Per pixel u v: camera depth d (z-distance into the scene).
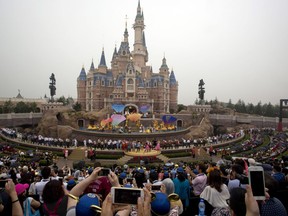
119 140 64.00
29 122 92.94
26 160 40.53
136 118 79.31
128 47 137.62
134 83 117.69
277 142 61.78
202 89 118.88
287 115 158.75
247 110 172.88
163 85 127.38
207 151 57.00
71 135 75.00
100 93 122.25
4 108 115.56
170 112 125.88
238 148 57.41
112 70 138.62
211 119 114.81
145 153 51.16
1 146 50.56
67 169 27.47
